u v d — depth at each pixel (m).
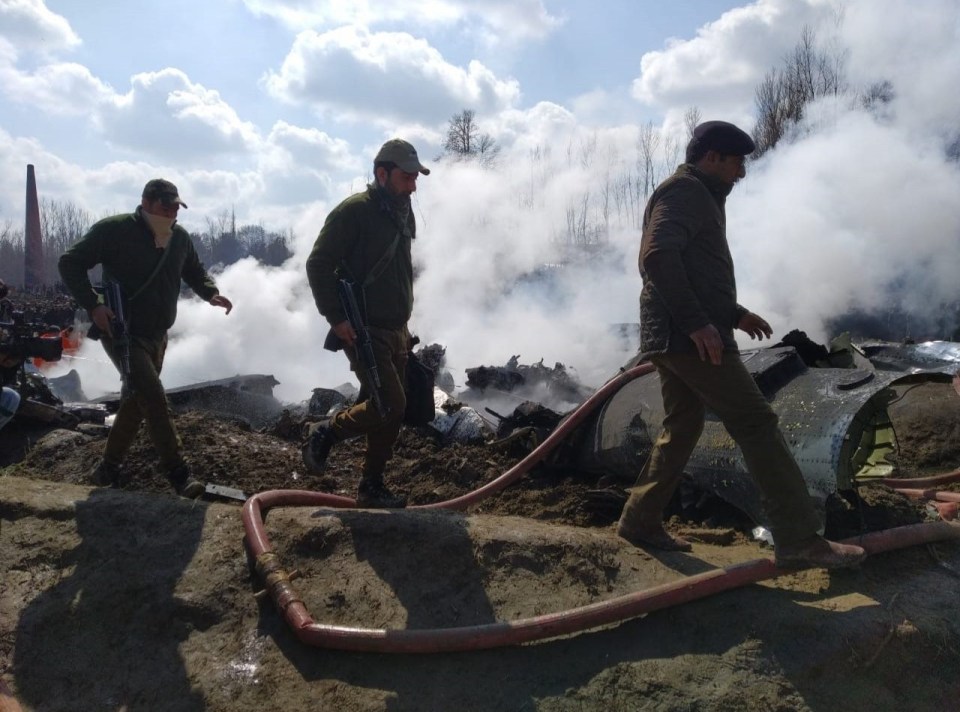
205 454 5.40
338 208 3.84
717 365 3.25
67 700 3.05
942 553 3.80
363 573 3.48
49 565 3.58
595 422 5.16
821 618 3.19
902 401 5.75
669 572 3.54
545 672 3.03
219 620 3.31
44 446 5.59
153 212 4.16
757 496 4.02
